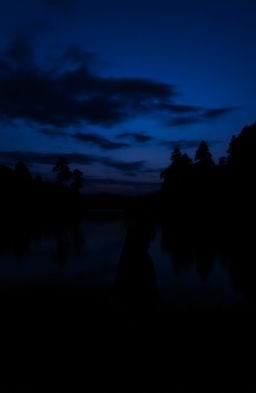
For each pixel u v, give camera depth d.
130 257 2.95
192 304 4.90
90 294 5.46
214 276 6.75
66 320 4.17
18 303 5.07
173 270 7.47
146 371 2.85
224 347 3.40
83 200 64.81
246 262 8.22
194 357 3.19
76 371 2.92
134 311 2.82
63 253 10.52
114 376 2.80
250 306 4.75
